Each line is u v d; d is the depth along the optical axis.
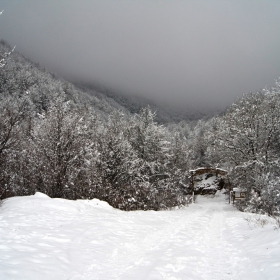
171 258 5.29
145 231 7.99
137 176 22.53
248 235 7.53
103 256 5.31
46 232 6.68
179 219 11.58
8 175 15.28
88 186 15.74
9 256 4.61
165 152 27.86
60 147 15.64
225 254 5.84
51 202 10.97
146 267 4.75
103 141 21.66
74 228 7.38
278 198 14.41
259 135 19.69
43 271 4.18
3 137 15.14
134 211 14.00
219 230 9.25
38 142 16.11
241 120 20.59
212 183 40.38
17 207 9.90
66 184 15.07
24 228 6.89
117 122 26.31
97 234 6.96
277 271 4.25
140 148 26.12
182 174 30.14
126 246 6.18
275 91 20.19
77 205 11.52
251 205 16.92
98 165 19.58
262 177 16.58
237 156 20.73
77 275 4.26
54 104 17.06
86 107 25.27
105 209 12.78
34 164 15.88
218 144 22.38
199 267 4.86
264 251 5.60
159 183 25.03
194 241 7.09
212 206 24.12
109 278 4.20
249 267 4.80
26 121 20.98
